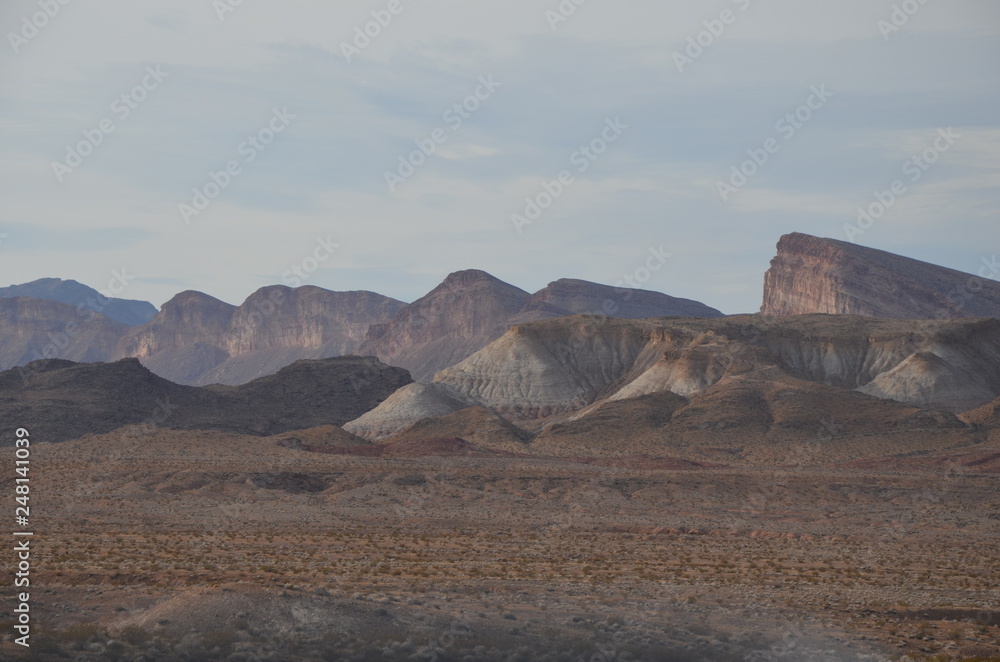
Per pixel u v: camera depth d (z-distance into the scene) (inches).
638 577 2449.6
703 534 3713.1
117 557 2588.6
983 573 2664.9
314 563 2549.2
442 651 1453.0
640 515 4443.9
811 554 3088.1
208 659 1346.0
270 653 1366.9
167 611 1486.2
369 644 1450.5
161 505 4254.4
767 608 2032.5
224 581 1929.1
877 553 3157.0
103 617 1565.0
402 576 2306.8
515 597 1995.6
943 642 1760.6
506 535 3540.8
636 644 1605.6
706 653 1596.9
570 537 3516.2
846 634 1797.5
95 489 4670.3
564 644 1568.7
